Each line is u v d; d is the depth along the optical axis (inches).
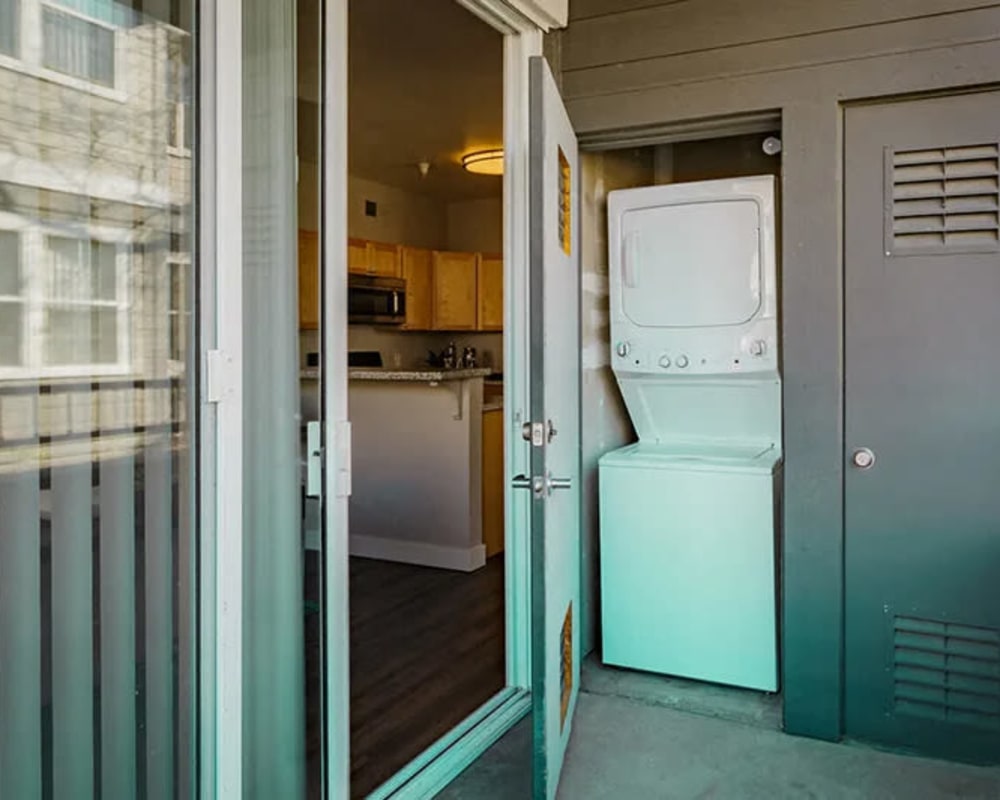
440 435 180.7
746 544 114.3
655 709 113.0
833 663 103.7
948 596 99.0
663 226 123.3
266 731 68.9
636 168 138.9
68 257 52.4
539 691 84.1
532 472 84.4
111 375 55.2
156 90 57.9
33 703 51.0
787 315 103.7
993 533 96.7
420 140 211.2
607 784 93.9
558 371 95.0
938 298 97.7
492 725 106.3
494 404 191.6
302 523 71.8
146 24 57.1
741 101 104.9
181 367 60.2
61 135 51.9
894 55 97.0
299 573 71.6
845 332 101.6
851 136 100.1
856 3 98.5
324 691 74.5
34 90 50.3
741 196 118.6
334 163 74.0
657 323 124.7
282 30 68.4
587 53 113.3
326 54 72.7
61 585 52.5
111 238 55.1
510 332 112.9
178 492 60.1
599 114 113.0
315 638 73.4
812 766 98.0
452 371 183.2
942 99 96.3
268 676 68.9
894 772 96.5
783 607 107.3
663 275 123.8
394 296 261.3
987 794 91.6
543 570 84.2
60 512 52.2
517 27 109.0
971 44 93.7
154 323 58.1
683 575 118.7
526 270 112.1
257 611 67.5
